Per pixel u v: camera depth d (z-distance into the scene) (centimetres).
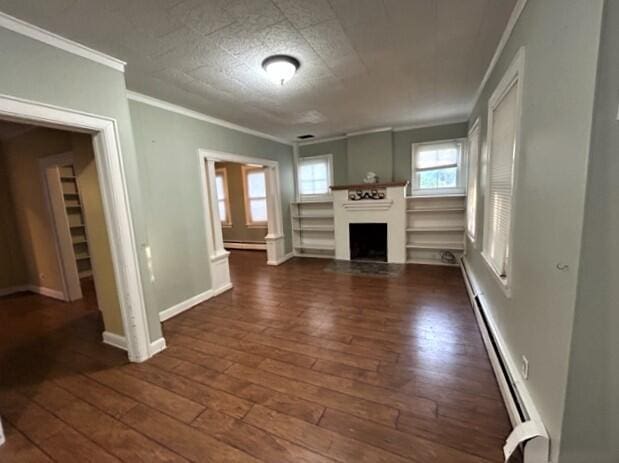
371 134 541
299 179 645
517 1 177
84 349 269
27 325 330
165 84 282
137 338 242
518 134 181
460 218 505
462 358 228
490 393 188
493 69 257
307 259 608
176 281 349
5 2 154
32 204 413
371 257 580
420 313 315
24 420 182
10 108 167
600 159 99
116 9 167
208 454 153
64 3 158
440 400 183
